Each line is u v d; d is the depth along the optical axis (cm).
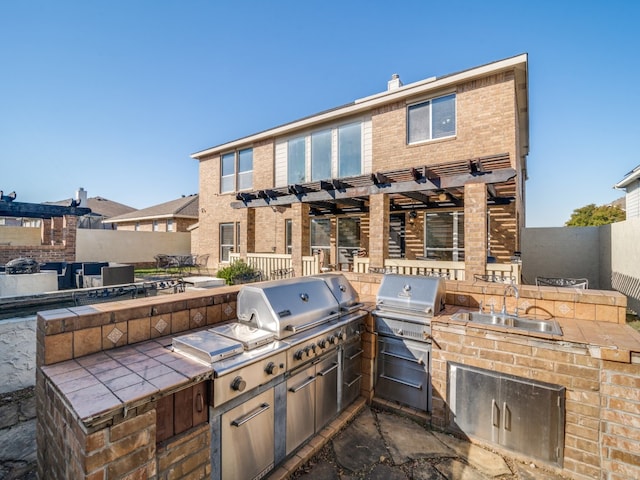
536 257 1134
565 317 318
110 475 146
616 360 228
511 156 747
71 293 427
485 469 253
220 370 192
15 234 1409
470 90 806
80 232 1619
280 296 272
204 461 188
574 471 242
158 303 251
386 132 945
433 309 319
